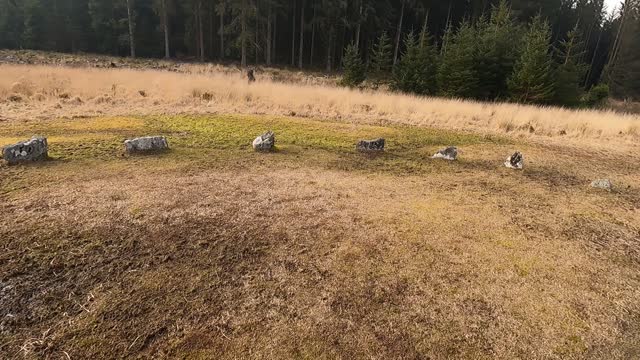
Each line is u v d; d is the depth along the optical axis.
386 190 5.29
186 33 33.38
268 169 5.84
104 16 32.19
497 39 18.56
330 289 3.09
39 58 23.69
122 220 3.96
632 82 30.00
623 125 11.75
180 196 4.62
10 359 2.33
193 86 13.26
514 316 2.91
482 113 12.30
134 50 32.31
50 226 3.76
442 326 2.77
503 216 4.67
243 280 3.15
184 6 31.89
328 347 2.53
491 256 3.71
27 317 2.66
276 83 16.17
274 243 3.71
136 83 13.22
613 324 2.89
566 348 2.63
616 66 30.41
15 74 13.18
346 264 3.43
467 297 3.09
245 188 5.01
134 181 5.01
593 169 7.39
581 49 37.84
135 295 2.91
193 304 2.85
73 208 4.14
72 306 2.78
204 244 3.62
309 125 9.43
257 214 4.28
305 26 32.31
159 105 10.70
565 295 3.20
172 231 3.81
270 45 31.69
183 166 5.74
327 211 4.46
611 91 29.53
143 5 33.66
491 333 2.73
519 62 17.42
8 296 2.83
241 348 2.49
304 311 2.84
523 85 16.92
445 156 7.20
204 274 3.20
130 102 10.77
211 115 9.84
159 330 2.60
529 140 9.66
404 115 11.69
